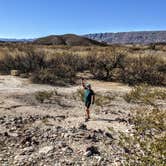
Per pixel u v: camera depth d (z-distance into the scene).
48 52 33.78
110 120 12.56
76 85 22.75
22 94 17.42
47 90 19.44
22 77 25.00
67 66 28.02
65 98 17.20
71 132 10.30
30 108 14.20
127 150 8.67
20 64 28.59
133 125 11.74
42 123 11.48
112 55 28.72
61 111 14.09
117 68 27.91
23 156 8.19
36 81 22.61
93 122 12.12
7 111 13.27
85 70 30.33
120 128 11.30
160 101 17.38
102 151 8.70
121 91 20.59
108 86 22.91
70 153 8.45
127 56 31.19
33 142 9.23
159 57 33.06
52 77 23.19
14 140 9.45
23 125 11.16
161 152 6.44
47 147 8.77
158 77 25.72
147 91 19.09
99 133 10.44
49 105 15.20
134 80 25.20
